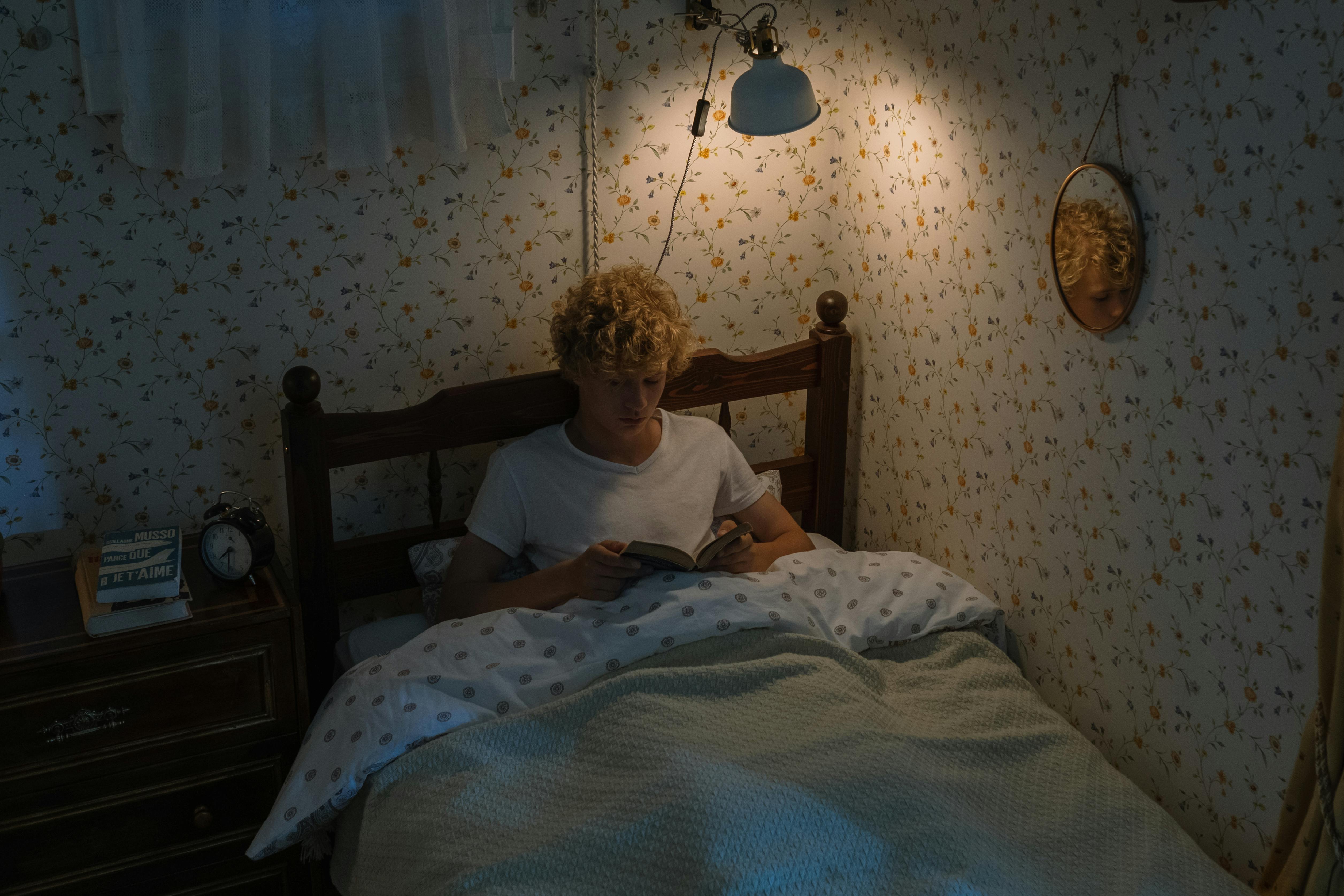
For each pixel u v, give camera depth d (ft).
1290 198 4.55
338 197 6.59
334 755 5.49
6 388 6.14
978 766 5.37
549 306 7.38
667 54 7.21
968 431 7.06
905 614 6.52
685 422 7.11
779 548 7.03
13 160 5.83
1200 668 5.49
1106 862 4.87
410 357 7.09
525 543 6.72
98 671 5.57
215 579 6.13
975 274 6.73
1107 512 5.95
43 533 6.46
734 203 7.74
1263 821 5.25
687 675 5.58
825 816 4.66
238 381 6.68
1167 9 5.00
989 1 6.18
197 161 5.78
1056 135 5.84
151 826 5.97
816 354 7.86
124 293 6.26
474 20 6.25
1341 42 4.22
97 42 5.63
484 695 5.69
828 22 7.60
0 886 5.72
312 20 6.05
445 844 4.95
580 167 7.19
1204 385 5.16
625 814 4.77
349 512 7.18
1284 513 4.83
